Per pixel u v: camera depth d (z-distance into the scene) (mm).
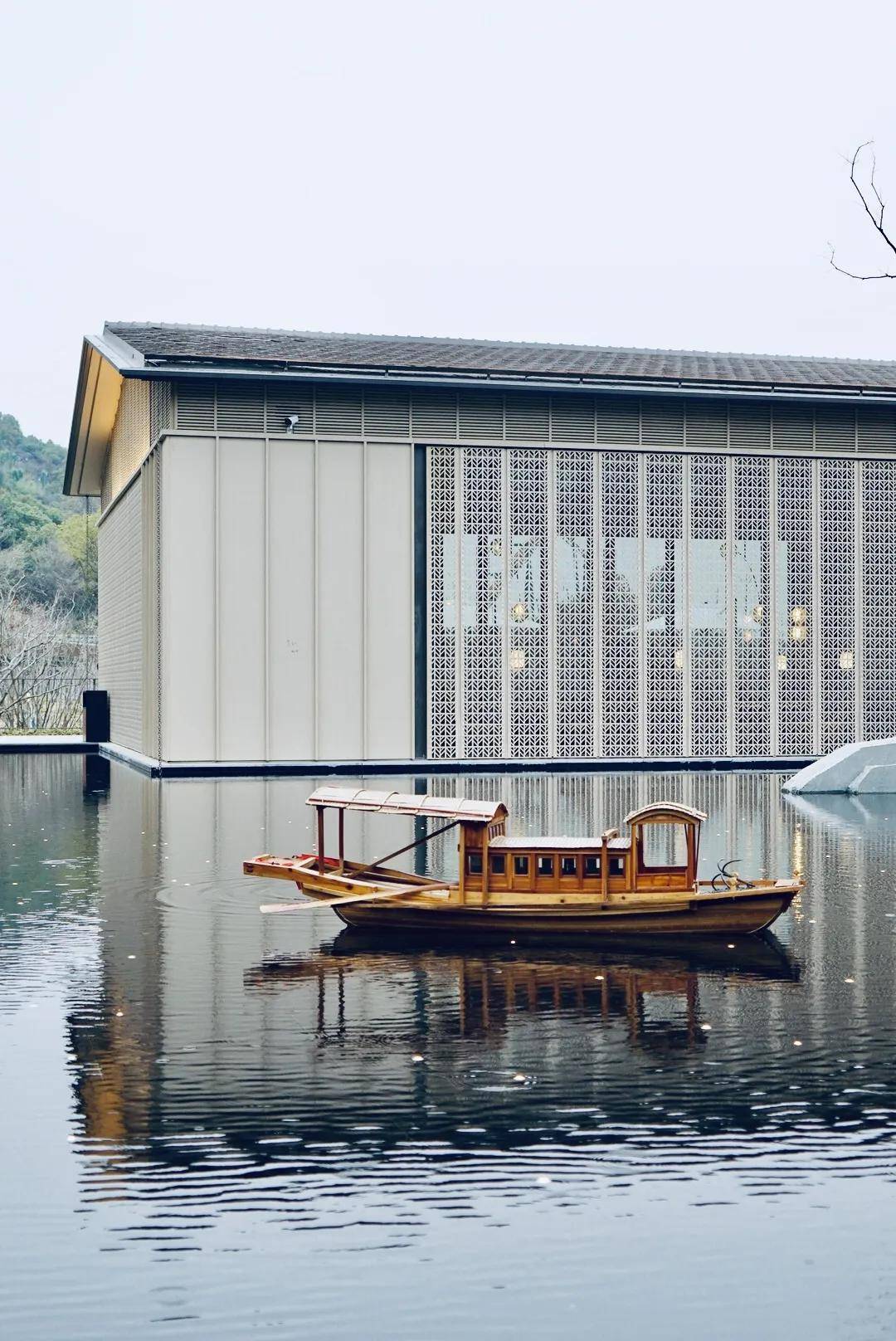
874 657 41906
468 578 39406
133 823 24781
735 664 41031
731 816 26578
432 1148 7875
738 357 48062
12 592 77000
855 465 41719
